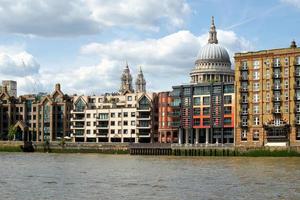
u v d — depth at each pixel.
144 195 63.97
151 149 193.25
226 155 176.38
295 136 178.12
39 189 69.19
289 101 179.88
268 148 169.88
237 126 189.50
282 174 95.12
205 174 95.62
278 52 183.00
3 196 62.09
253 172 100.31
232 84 198.25
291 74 180.12
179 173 98.12
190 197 62.44
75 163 131.75
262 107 185.12
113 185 75.00
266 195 64.12
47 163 130.75
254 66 187.75
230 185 75.38
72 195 63.53
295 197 62.47
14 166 116.94
